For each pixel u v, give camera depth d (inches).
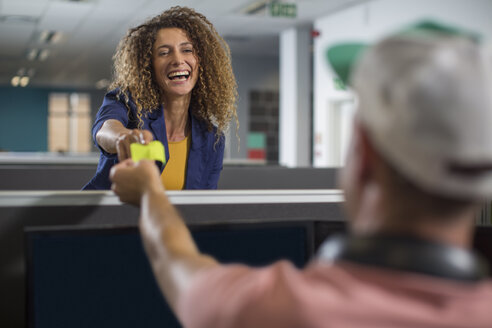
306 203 46.7
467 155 16.1
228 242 36.5
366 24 299.6
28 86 733.9
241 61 485.4
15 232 39.6
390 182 17.5
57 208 40.6
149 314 35.7
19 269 39.6
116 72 64.3
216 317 18.6
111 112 58.8
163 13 65.4
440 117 16.1
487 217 68.6
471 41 17.5
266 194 45.4
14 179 128.0
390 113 16.7
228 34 396.2
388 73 16.9
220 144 65.6
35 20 351.9
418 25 19.0
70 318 34.1
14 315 39.4
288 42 380.5
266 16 342.0
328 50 31.9
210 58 65.0
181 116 62.9
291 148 377.7
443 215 17.2
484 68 16.6
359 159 18.3
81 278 34.3
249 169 136.5
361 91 17.8
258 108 491.2
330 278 17.8
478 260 18.1
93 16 339.9
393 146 16.8
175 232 24.2
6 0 303.0
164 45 62.3
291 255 38.0
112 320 35.0
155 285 35.8
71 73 610.2
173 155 62.5
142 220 26.3
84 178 131.4
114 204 41.8
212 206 44.2
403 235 17.4
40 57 502.3
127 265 35.2
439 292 16.6
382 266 17.3
